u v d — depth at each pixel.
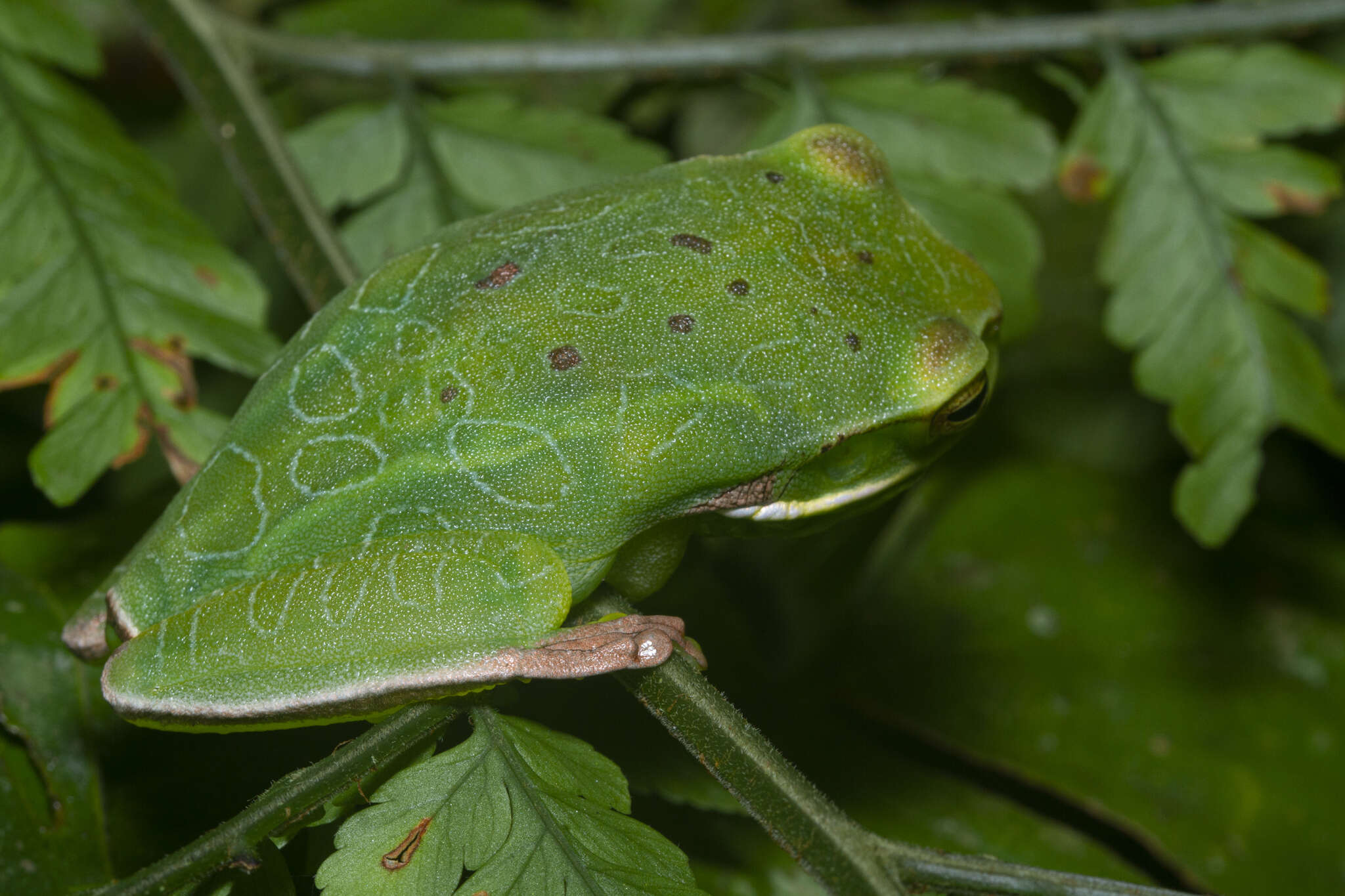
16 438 0.37
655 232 0.32
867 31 0.37
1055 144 0.37
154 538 0.32
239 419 0.32
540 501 0.32
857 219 0.33
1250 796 0.36
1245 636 0.37
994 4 0.45
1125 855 0.36
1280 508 0.40
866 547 0.39
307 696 0.31
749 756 0.32
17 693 0.33
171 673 0.31
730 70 0.37
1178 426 0.36
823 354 0.32
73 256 0.35
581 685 0.34
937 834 0.35
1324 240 0.43
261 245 0.38
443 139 0.36
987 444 0.41
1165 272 0.37
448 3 0.41
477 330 0.32
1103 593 0.38
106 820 0.33
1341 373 0.41
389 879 0.31
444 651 0.31
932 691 0.37
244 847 0.31
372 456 0.32
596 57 0.37
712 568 0.38
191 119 0.40
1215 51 0.37
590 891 0.31
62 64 0.36
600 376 0.32
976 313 0.33
